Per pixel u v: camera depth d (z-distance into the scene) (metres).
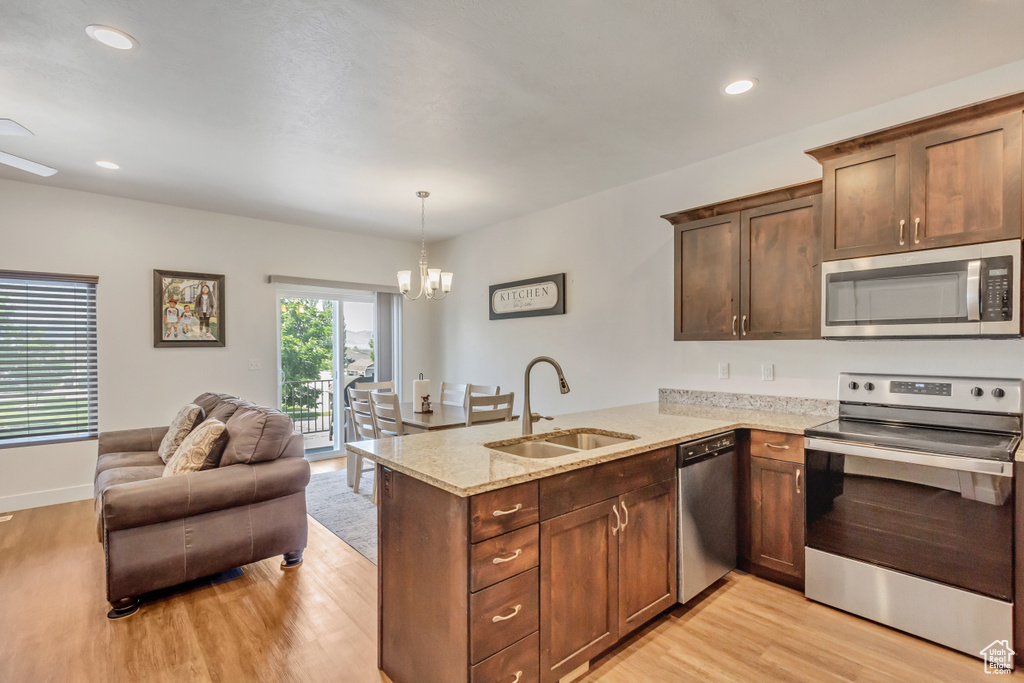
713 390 3.44
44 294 4.00
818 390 2.94
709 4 1.85
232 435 2.81
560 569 1.79
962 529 1.98
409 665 1.81
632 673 1.94
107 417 4.23
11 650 2.08
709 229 3.09
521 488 1.67
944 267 2.14
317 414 5.59
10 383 3.88
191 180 3.82
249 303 5.00
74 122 2.81
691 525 2.36
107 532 2.27
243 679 1.92
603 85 2.44
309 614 2.38
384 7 1.84
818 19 1.94
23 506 3.86
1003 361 2.32
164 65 2.23
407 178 3.80
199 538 2.50
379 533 1.99
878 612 2.21
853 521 2.28
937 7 1.87
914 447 2.09
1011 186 1.99
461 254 5.79
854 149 2.41
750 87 2.48
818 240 2.62
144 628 2.26
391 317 6.04
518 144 3.16
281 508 2.77
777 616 2.32
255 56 2.16
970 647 1.97
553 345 4.64
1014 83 2.29
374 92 2.49
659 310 3.76
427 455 1.95
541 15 1.90
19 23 1.91
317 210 4.71
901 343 2.62
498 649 1.59
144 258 4.41
